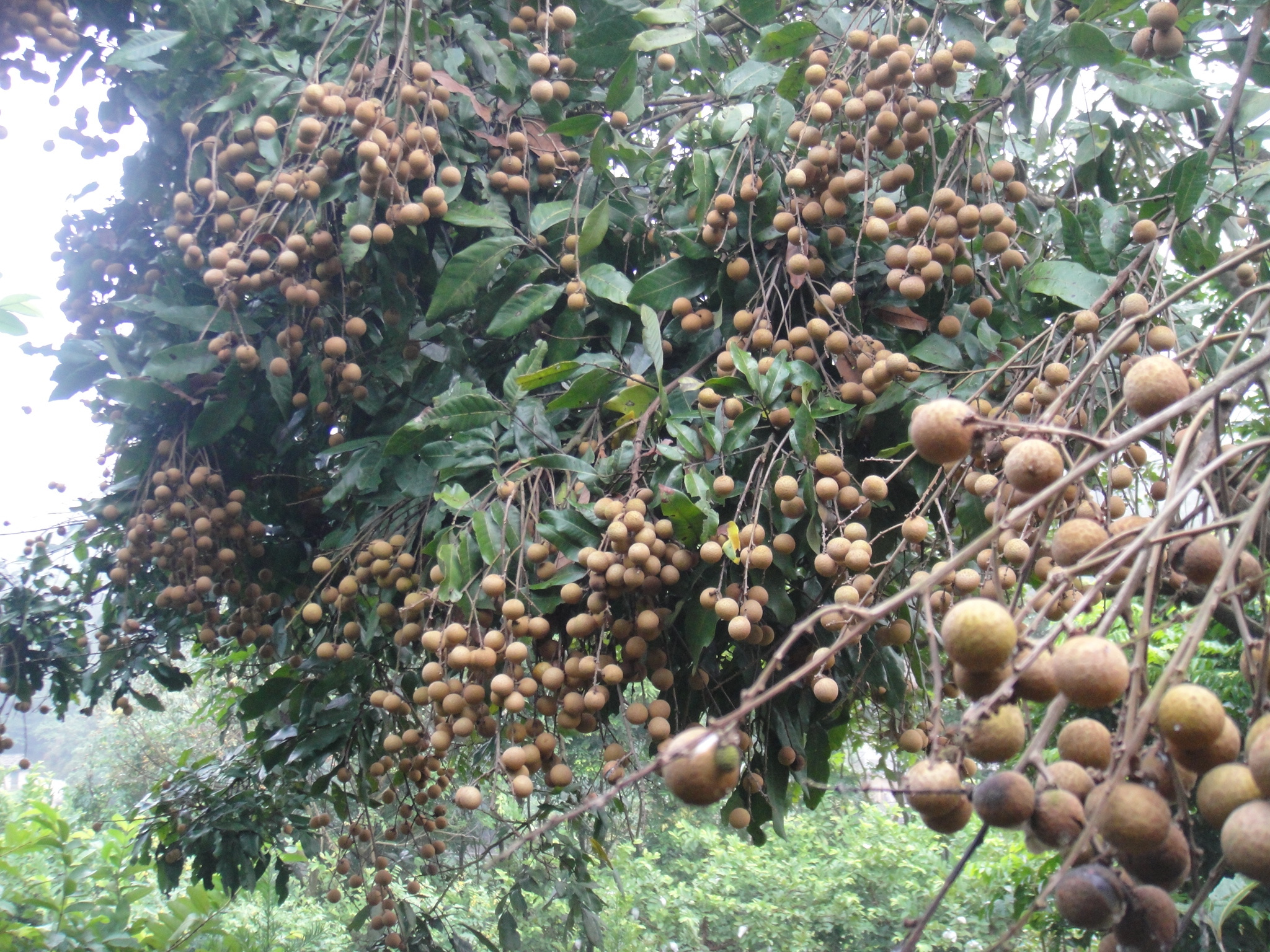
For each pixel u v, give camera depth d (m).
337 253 2.31
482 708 1.90
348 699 2.50
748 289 2.08
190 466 2.59
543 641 1.98
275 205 2.32
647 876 6.25
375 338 2.47
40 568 3.26
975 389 1.85
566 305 2.38
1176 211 1.67
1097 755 0.77
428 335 2.33
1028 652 0.74
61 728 12.71
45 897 3.39
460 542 1.89
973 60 1.84
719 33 2.69
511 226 2.19
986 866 4.33
